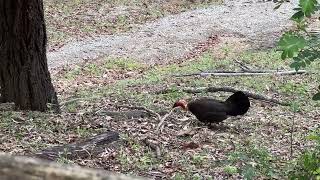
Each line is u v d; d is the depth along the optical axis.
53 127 9.75
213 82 16.61
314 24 23.02
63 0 30.95
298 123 11.60
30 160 1.80
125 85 16.83
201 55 23.58
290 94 14.93
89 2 30.98
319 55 4.47
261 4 31.75
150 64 22.45
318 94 5.37
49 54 23.33
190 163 8.48
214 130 10.86
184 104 11.51
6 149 8.33
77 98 14.08
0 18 11.09
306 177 5.99
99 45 24.88
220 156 8.90
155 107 12.59
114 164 8.27
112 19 28.92
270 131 10.89
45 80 11.34
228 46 24.94
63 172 1.76
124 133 9.79
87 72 20.58
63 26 27.39
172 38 26.17
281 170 7.79
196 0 32.62
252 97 14.00
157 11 30.53
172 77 18.22
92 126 10.09
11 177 1.76
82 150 8.48
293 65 4.51
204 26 28.02
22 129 9.42
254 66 19.73
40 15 11.19
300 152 9.16
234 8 31.28
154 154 8.88
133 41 25.58
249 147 9.25
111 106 12.70
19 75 11.16
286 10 30.55
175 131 10.55
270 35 26.61
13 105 11.20
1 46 11.12
